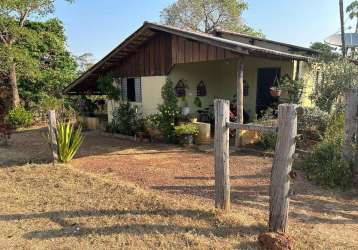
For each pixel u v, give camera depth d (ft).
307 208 15.23
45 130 46.88
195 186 18.90
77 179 20.40
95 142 36.32
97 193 17.67
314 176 18.95
